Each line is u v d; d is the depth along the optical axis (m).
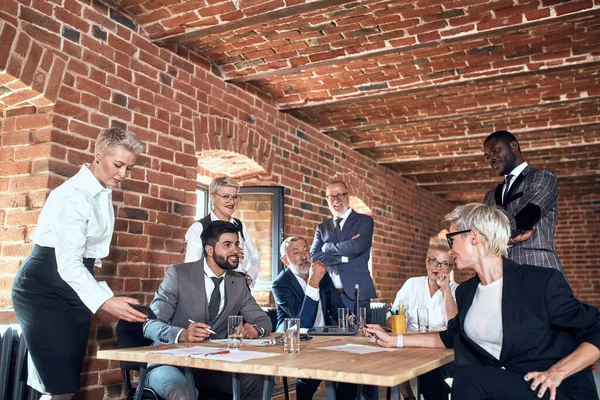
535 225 3.30
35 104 3.24
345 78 4.91
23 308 2.41
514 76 4.55
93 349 3.35
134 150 2.64
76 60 3.37
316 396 4.91
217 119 4.55
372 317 6.61
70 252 2.40
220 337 2.88
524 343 1.87
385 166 8.08
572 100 5.14
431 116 5.75
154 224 3.82
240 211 5.30
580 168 8.14
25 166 3.22
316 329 3.09
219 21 3.74
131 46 3.78
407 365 1.80
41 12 3.18
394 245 8.20
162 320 2.74
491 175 8.73
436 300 3.70
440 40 3.94
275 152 5.36
